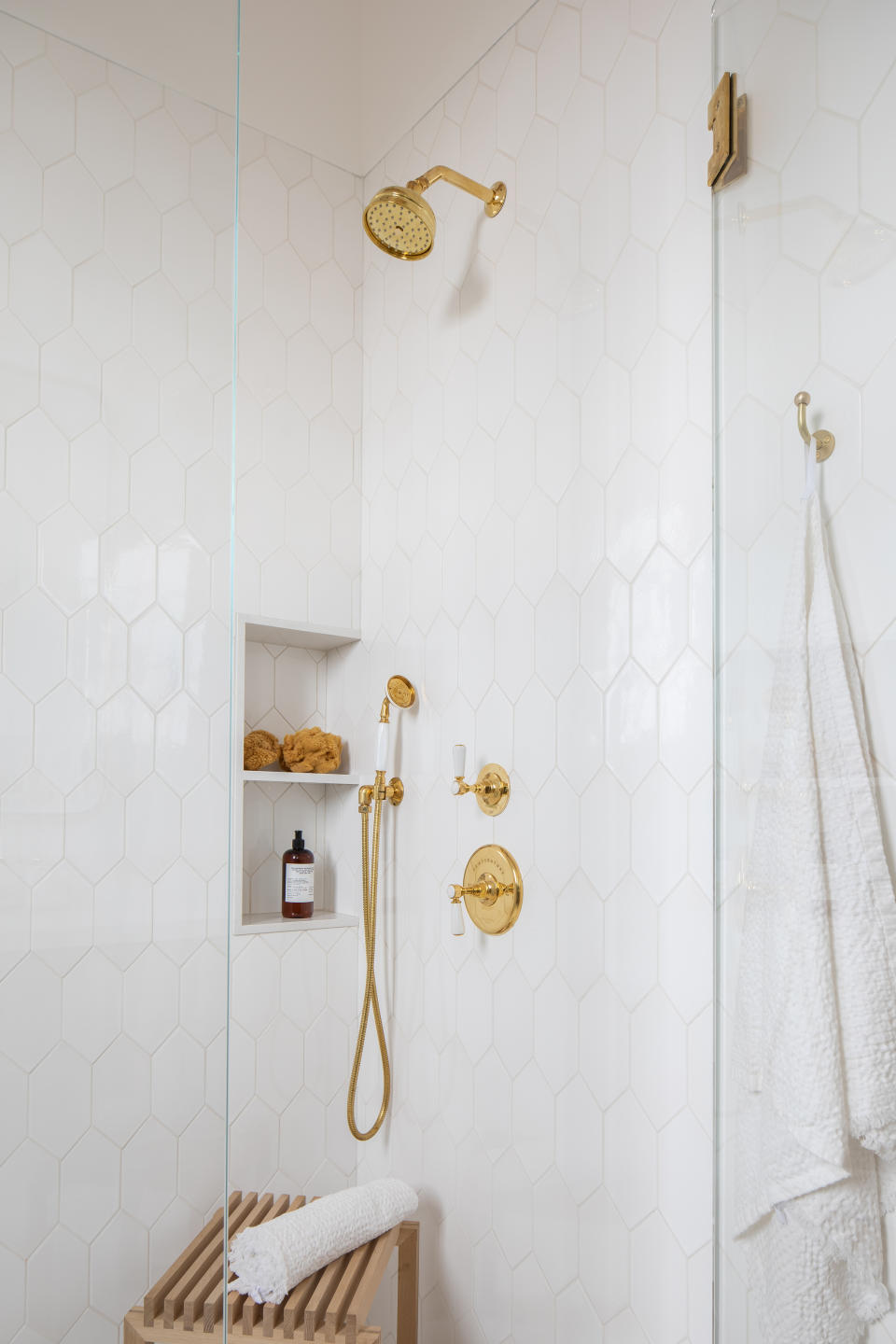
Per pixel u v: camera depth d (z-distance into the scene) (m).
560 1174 1.64
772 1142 1.01
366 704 2.20
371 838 2.16
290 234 2.21
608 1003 1.58
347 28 2.32
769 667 1.06
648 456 1.56
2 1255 0.97
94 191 1.10
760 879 1.06
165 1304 1.02
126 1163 1.02
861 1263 0.91
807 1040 0.97
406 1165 2.01
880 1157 0.90
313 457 2.21
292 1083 2.03
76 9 1.10
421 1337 1.92
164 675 1.09
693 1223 1.41
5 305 1.04
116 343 1.10
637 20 1.61
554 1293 1.64
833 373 0.99
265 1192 1.97
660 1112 1.47
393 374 2.21
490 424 1.91
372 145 2.30
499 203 1.89
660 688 1.52
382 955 2.11
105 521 1.08
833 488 0.98
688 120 1.51
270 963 2.02
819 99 1.03
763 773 1.06
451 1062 1.91
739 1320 1.07
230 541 1.15
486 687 1.88
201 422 1.14
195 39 1.18
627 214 1.62
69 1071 1.01
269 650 2.21
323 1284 1.56
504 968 1.80
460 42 2.04
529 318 1.82
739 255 1.13
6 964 0.99
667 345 1.53
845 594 0.96
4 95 1.05
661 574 1.53
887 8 0.96
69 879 1.02
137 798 1.07
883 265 0.94
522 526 1.82
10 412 1.04
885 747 0.92
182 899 1.08
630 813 1.56
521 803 1.78
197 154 1.16
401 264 2.20
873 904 0.92
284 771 2.15
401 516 2.16
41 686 1.03
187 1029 1.07
